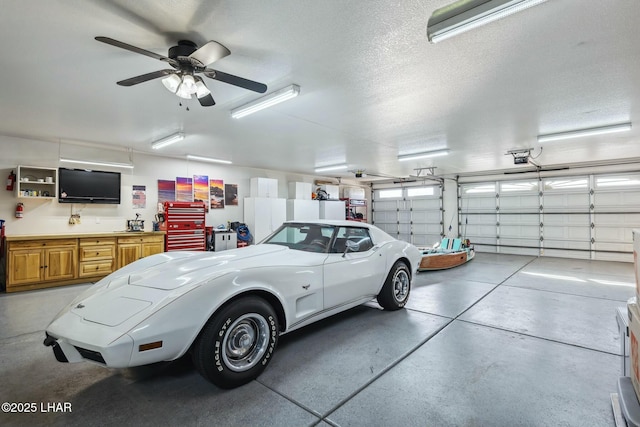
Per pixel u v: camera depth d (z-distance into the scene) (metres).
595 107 3.93
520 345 2.75
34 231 5.59
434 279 5.79
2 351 2.67
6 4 1.95
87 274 5.56
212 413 1.79
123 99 3.64
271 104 3.61
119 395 1.98
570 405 1.88
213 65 2.82
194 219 7.07
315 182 11.37
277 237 3.60
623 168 8.16
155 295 1.92
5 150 5.32
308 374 2.24
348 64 2.81
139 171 6.94
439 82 3.20
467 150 6.66
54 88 3.30
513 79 3.12
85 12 2.05
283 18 2.14
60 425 1.69
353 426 1.69
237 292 2.07
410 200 12.41
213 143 6.02
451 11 1.92
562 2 1.96
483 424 1.71
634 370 1.61
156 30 2.26
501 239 10.13
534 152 6.92
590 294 4.64
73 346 1.80
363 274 3.24
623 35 2.34
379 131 5.11
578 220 8.80
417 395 1.98
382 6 2.02
